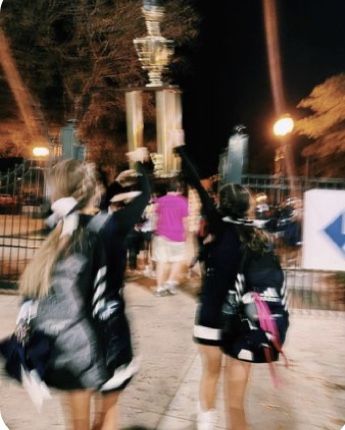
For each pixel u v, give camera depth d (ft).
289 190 36.94
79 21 72.95
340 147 61.93
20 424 15.43
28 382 10.17
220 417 15.98
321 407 17.20
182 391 18.13
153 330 24.77
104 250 10.61
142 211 11.46
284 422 16.10
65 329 10.17
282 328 12.57
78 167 11.00
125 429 15.38
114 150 94.99
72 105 79.71
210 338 13.16
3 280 34.32
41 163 36.35
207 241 13.32
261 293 12.61
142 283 35.42
